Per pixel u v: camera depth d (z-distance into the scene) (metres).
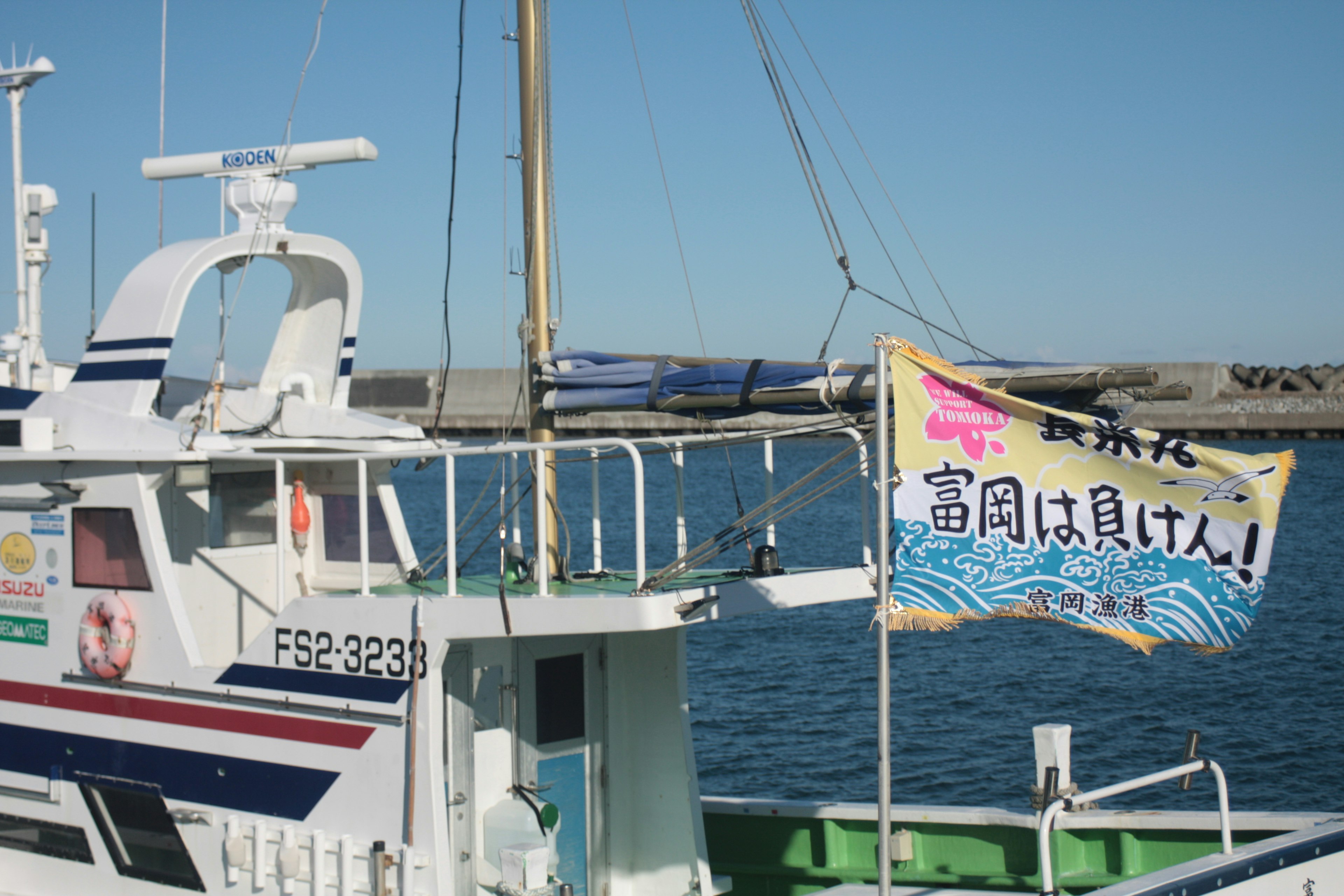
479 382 90.38
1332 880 7.35
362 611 6.82
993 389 5.91
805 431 7.00
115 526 7.57
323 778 6.89
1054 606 5.80
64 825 7.79
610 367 7.41
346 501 8.54
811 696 21.66
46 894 7.90
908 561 5.84
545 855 7.18
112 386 7.74
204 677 7.27
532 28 8.48
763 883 9.55
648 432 66.19
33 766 7.91
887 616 5.78
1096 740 18.70
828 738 19.00
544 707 7.95
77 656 7.73
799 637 26.91
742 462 93.69
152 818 7.48
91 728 7.68
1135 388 6.04
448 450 6.79
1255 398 99.06
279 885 6.91
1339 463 80.69
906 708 20.77
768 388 6.75
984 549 5.88
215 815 7.21
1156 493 5.81
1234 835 8.12
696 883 8.05
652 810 8.23
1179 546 5.77
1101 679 22.45
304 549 8.66
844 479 7.00
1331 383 101.12
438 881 6.52
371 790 6.72
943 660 24.28
